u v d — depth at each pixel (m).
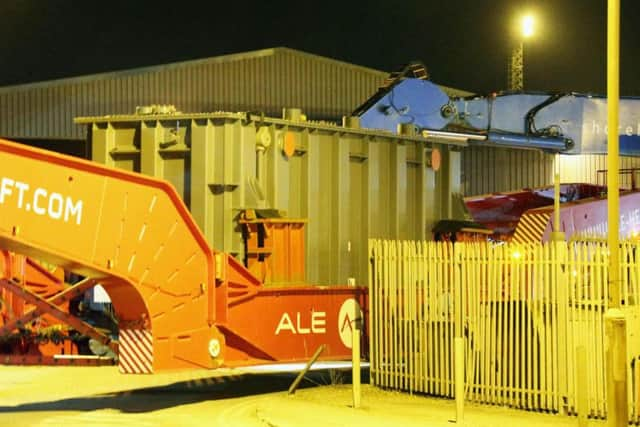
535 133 30.78
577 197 30.53
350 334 18.80
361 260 25.39
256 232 21.09
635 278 15.70
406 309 18.28
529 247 16.56
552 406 16.23
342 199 24.62
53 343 18.69
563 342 16.11
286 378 20.23
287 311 17.88
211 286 16.38
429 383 17.81
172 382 19.58
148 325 15.57
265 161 22.39
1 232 13.97
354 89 36.91
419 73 29.47
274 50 35.97
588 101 31.62
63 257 14.53
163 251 15.68
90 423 14.80
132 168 22.16
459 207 28.89
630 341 15.28
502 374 16.92
